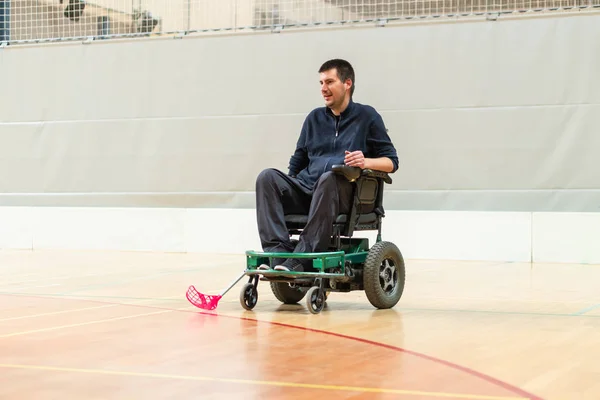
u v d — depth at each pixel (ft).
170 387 7.14
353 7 25.54
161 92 27.32
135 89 27.58
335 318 11.77
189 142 27.12
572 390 7.06
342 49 25.55
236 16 26.61
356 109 13.29
